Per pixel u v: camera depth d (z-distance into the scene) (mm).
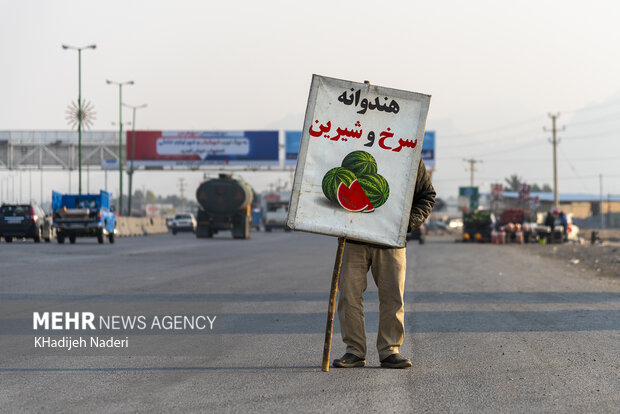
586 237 61094
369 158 6516
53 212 33344
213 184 45562
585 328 9023
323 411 5059
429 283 15758
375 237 6480
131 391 5691
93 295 12867
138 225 57250
